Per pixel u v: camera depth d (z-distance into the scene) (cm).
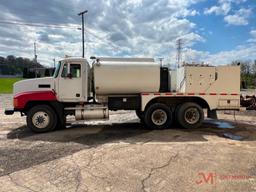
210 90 1045
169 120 1045
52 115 984
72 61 999
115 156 642
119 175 523
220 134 939
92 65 1036
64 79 995
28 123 968
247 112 1658
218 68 1048
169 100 1069
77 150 702
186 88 1038
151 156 641
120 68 1010
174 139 848
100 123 1216
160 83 1102
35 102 997
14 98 977
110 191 453
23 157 641
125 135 915
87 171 545
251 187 471
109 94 1045
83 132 975
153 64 1035
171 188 466
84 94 1011
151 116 1034
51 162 601
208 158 630
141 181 495
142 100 1028
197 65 1048
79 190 457
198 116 1046
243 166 576
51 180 501
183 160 614
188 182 492
